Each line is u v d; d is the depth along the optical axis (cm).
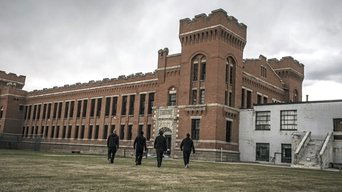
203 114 4278
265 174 1978
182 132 4450
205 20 4447
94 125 6081
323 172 2539
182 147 2308
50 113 7181
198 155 4194
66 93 6838
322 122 3844
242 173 1959
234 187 1223
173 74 4794
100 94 6106
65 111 6831
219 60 4272
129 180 1275
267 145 4247
